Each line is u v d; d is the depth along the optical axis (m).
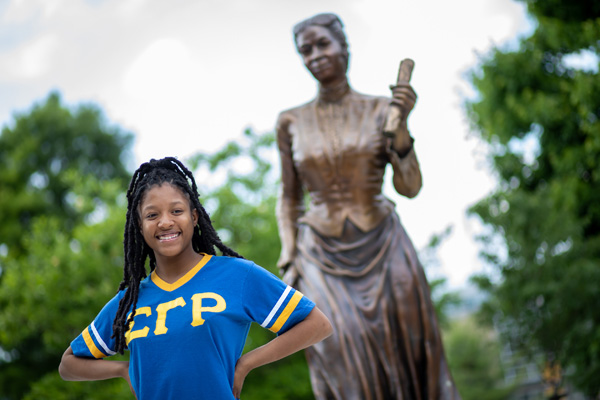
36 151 31.84
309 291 5.43
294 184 5.94
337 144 5.61
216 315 2.65
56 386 17.30
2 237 27.78
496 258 16.14
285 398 17.66
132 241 2.83
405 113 5.21
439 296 21.02
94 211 21.16
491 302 16.81
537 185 18.06
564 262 15.46
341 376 5.16
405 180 5.29
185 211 2.77
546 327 15.25
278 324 2.72
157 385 2.59
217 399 2.57
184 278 2.75
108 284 17.86
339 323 5.24
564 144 16.64
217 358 2.61
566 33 16.12
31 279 18.22
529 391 31.97
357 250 5.46
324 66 5.70
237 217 19.92
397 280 5.35
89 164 33.47
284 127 5.92
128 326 2.70
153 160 2.90
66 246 18.75
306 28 5.75
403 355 5.28
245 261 2.81
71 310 18.19
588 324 15.20
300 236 5.73
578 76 14.62
